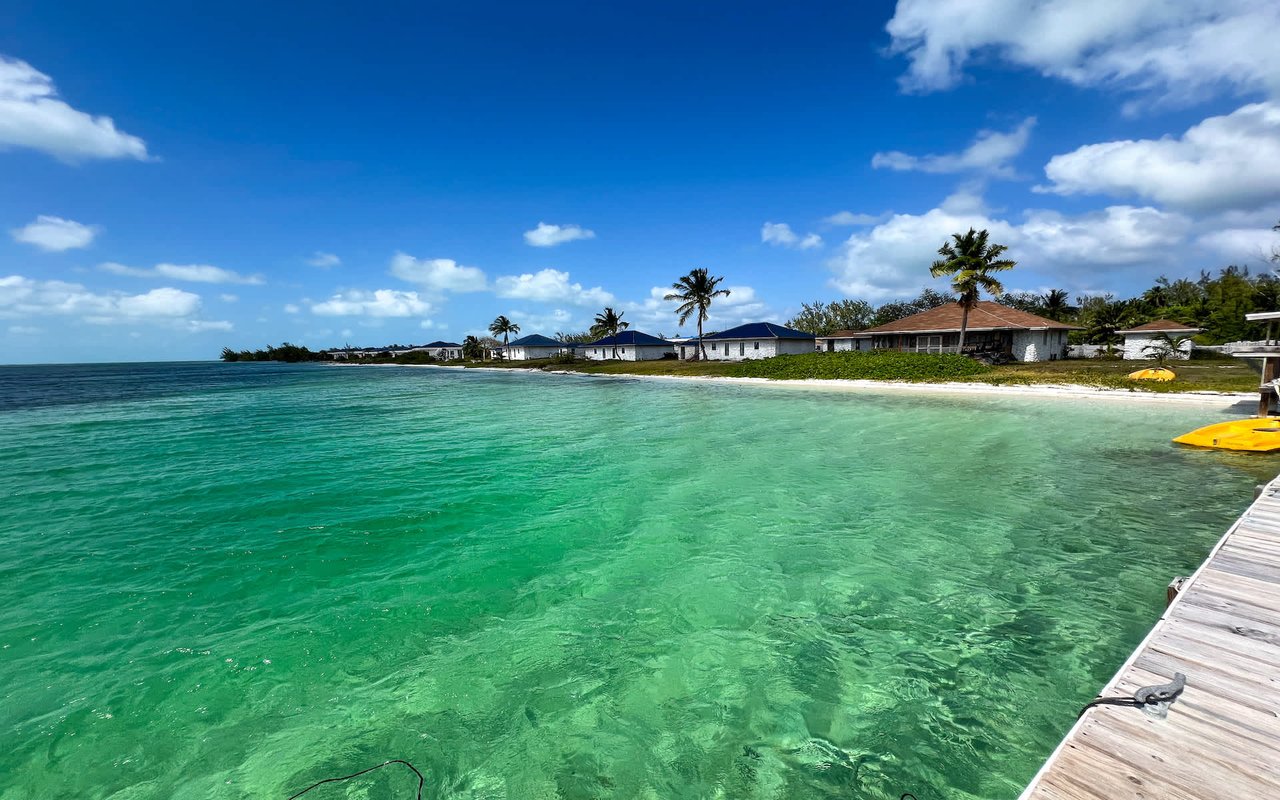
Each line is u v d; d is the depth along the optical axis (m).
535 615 6.14
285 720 4.51
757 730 4.28
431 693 4.82
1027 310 70.25
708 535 8.47
